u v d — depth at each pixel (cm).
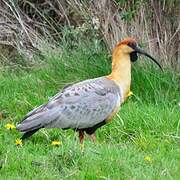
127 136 1238
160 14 1541
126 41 1227
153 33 1538
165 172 1018
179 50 1521
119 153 1084
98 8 1582
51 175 1001
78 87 1180
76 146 1079
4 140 1184
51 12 1698
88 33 1577
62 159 1040
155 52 1516
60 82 1477
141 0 1533
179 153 1123
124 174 1011
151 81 1427
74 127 1159
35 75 1510
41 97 1405
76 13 1625
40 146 1155
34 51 1625
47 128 1163
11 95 1413
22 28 1655
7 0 1698
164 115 1284
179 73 1479
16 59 1630
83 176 991
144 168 1038
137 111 1302
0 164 1045
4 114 1338
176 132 1230
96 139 1223
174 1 1536
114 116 1250
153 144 1174
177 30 1523
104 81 1201
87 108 1162
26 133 1132
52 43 1630
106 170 1020
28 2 1688
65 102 1152
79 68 1498
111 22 1560
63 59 1534
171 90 1428
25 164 1043
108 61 1502
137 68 1449
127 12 1530
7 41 1645
